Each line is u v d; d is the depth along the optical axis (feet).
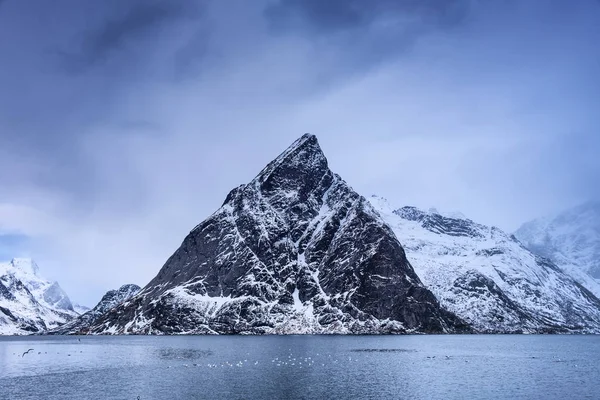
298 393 364.99
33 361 594.24
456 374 455.63
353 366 506.07
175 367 504.84
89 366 530.68
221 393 365.81
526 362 560.61
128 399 349.00
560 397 356.59
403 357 591.78
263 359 567.59
